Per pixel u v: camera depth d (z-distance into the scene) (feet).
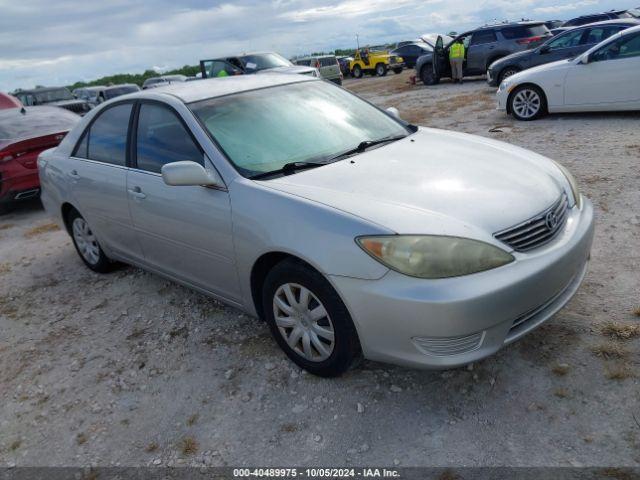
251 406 9.60
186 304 13.62
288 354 10.32
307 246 8.81
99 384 10.98
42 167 16.62
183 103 11.73
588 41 40.73
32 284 16.67
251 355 11.02
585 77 28.40
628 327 9.94
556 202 9.54
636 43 26.99
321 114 12.38
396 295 8.04
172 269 12.62
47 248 19.95
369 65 103.19
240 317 12.53
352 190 9.35
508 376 9.29
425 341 8.19
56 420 10.12
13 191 23.94
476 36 54.75
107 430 9.63
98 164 13.89
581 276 9.90
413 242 8.07
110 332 12.94
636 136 23.62
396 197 9.03
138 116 12.84
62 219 16.52
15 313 14.80
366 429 8.66
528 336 10.20
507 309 8.17
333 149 11.35
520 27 52.47
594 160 20.70
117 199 13.12
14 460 9.29
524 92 30.89
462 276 8.02
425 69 59.36
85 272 16.90
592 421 8.14
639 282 11.46
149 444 9.12
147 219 12.28
